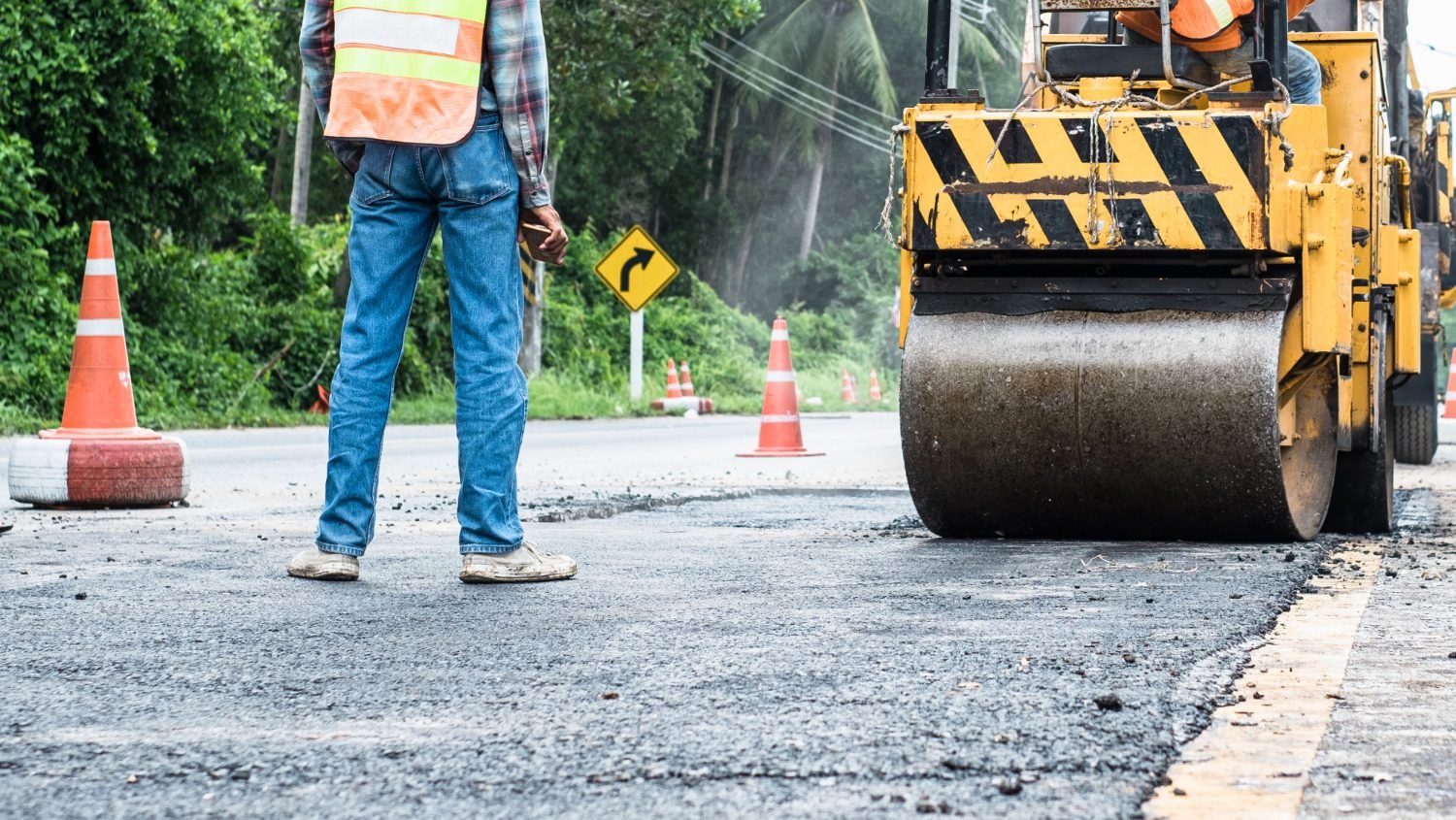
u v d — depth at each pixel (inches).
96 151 773.3
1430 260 438.3
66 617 153.2
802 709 112.2
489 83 183.6
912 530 255.8
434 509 296.8
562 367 1299.2
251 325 925.2
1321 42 260.2
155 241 844.0
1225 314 223.3
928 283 237.3
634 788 92.2
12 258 705.6
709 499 333.1
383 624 150.4
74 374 301.6
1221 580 185.9
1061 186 222.8
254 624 149.9
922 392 230.8
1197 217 218.2
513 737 104.9
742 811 87.5
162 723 109.3
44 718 110.8
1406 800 90.1
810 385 1574.8
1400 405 492.7
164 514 279.0
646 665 129.6
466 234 182.1
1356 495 269.9
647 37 1000.9
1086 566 200.7
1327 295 220.1
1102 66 242.7
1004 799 89.5
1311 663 131.5
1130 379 221.1
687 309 1616.6
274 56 1110.4
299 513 281.1
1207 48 238.2
